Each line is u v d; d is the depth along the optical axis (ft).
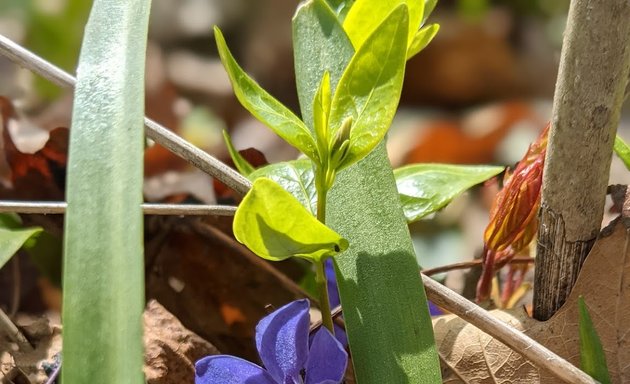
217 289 1.22
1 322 1.08
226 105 2.47
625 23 0.93
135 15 0.92
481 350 1.01
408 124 2.53
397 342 0.92
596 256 0.98
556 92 0.96
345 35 1.00
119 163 0.85
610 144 0.96
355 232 0.96
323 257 0.93
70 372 0.81
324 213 0.93
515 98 2.69
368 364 0.92
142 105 0.87
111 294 0.82
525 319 1.01
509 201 1.03
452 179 1.07
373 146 0.91
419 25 1.01
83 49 0.91
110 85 0.89
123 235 0.83
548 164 0.98
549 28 2.73
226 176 1.00
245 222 0.88
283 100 2.69
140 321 0.81
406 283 0.93
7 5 2.37
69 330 0.82
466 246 1.78
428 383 0.91
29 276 1.29
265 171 1.05
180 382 1.07
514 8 2.77
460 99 2.70
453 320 1.02
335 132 0.91
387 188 0.97
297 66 1.01
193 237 1.23
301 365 0.92
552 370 0.94
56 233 1.25
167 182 1.50
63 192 1.30
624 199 1.00
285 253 0.91
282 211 0.88
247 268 1.22
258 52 2.75
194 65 2.66
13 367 1.06
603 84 0.94
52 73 1.03
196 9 2.86
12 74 2.22
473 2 2.71
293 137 0.91
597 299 0.99
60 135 1.27
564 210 0.98
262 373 0.92
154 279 1.23
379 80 0.90
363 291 0.94
